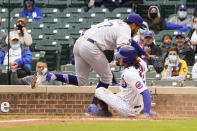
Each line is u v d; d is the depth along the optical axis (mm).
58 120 19234
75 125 17141
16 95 26703
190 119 20672
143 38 31047
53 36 34594
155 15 36094
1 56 29922
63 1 40875
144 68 22250
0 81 29094
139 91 20219
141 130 15820
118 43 21000
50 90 26641
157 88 26641
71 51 33500
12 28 33344
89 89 26625
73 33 35375
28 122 18609
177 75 28922
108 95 21312
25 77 28812
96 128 16266
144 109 20219
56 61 32969
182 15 37344
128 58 20516
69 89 26641
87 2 41469
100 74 22312
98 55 21688
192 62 30828
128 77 20453
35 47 33125
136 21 21531
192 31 34188
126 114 21016
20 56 29766
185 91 26547
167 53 29375
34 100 26703
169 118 20906
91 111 22500
